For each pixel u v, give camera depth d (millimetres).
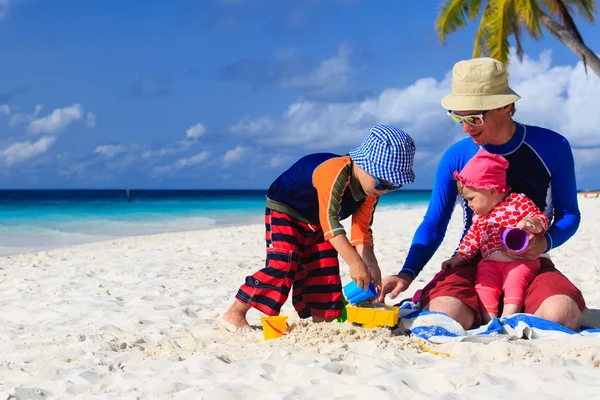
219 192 110938
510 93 3584
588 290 5680
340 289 3945
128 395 2773
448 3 16953
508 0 15953
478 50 16750
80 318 4957
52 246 13727
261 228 16750
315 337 3471
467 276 3785
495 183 3615
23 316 5230
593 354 3059
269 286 3873
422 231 4016
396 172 3490
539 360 2990
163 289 6270
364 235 3875
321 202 3637
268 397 2645
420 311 3686
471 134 3676
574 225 3738
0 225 20125
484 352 3156
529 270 3635
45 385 3037
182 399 2680
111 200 56469
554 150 3707
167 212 30469
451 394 2578
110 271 7984
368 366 2971
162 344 3682
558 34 16406
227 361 3297
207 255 9500
